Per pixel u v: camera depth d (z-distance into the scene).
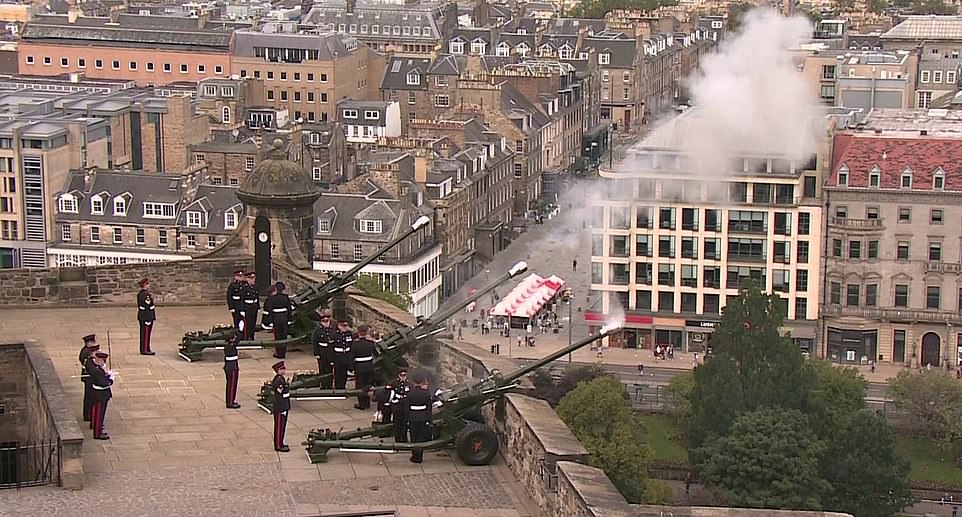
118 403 42.53
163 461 37.72
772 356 153.00
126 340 49.41
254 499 35.09
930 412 170.75
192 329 51.06
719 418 146.75
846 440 140.25
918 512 151.62
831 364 191.00
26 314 52.88
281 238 54.62
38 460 38.69
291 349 47.97
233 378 41.91
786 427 137.75
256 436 39.69
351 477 36.59
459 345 42.25
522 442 35.75
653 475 145.12
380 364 43.16
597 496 30.86
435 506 34.88
